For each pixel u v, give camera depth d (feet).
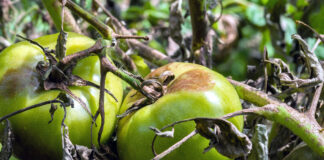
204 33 2.19
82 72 1.89
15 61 1.88
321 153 1.83
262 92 2.00
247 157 1.88
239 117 1.89
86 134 1.86
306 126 1.85
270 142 2.05
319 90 1.93
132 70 2.19
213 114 1.85
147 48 2.32
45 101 1.84
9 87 1.85
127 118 1.93
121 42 2.30
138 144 1.86
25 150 1.86
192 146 1.84
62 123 1.82
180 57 2.34
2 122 1.85
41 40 1.93
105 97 1.89
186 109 1.85
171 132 1.79
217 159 1.85
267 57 2.05
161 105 1.87
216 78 1.91
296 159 1.91
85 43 1.94
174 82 1.93
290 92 1.97
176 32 2.29
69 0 1.87
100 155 1.88
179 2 2.29
